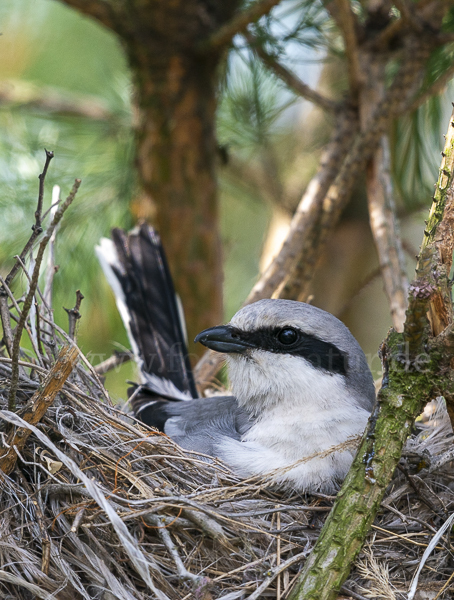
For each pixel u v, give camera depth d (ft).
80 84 41.78
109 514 18.02
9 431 21.06
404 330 18.42
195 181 32.35
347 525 17.87
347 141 31.40
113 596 19.67
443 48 32.63
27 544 20.40
